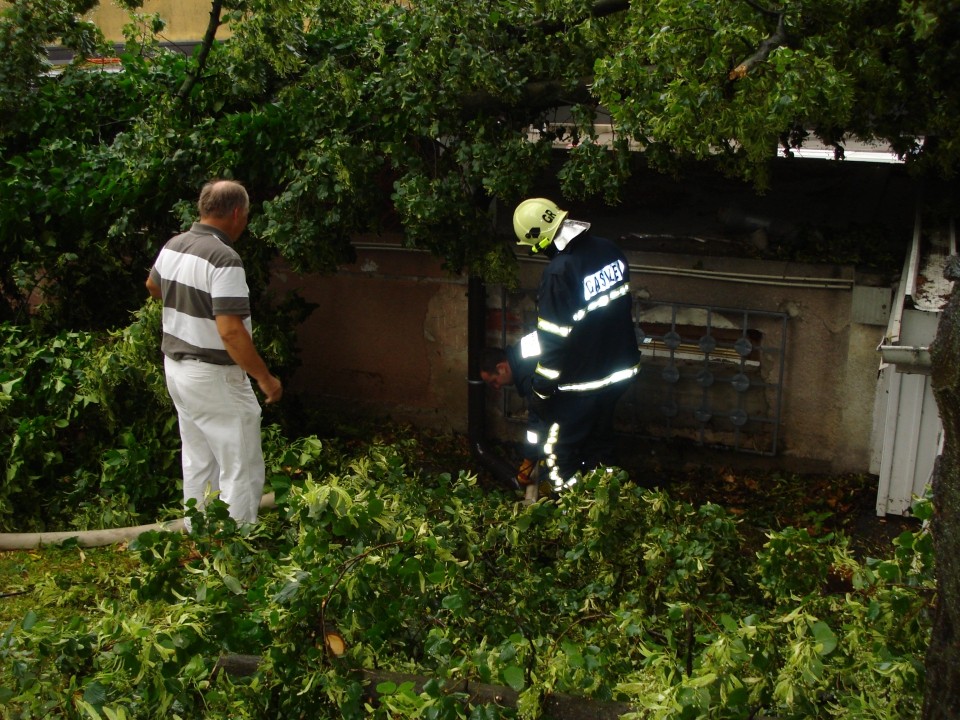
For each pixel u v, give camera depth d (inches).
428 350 239.3
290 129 199.0
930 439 185.8
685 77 152.0
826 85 143.9
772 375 209.5
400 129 193.3
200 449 167.3
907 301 159.6
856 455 207.6
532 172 189.5
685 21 150.3
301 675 111.4
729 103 150.8
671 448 222.5
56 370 185.2
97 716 98.1
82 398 181.8
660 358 215.9
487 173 187.9
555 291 174.9
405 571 115.5
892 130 172.9
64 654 110.5
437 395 242.5
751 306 205.5
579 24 182.2
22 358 190.4
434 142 200.4
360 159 188.4
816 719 99.6
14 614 152.6
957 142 169.3
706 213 219.3
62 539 175.6
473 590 130.0
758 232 205.6
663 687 96.7
